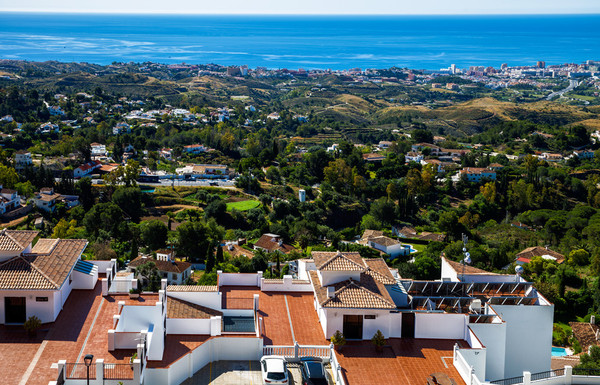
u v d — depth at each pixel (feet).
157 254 371.56
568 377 134.31
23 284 131.75
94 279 154.81
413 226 622.13
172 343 134.31
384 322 147.13
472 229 627.87
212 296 153.79
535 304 167.73
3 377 111.55
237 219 574.56
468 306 164.76
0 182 574.97
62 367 108.06
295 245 497.87
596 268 423.64
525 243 549.54
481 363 137.80
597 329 284.00
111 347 121.08
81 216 533.96
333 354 134.72
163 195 638.53
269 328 149.69
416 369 133.90
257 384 126.62
